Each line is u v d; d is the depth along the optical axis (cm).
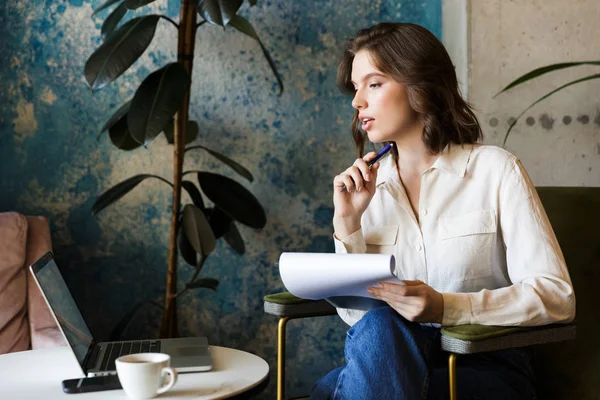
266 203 266
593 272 174
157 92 216
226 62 262
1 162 251
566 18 255
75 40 254
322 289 140
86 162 255
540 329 140
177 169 236
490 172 163
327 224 270
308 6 267
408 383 133
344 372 138
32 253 220
